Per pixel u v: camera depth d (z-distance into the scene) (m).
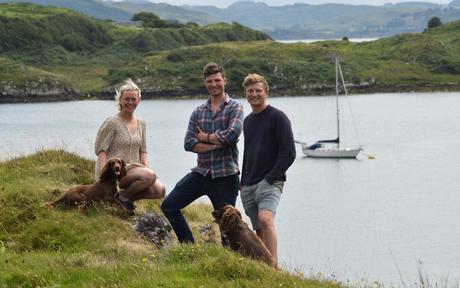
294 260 32.91
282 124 9.65
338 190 59.12
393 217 45.84
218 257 8.09
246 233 9.12
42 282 7.84
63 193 12.42
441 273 30.55
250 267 7.93
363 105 169.00
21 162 15.23
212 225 13.73
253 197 9.90
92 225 10.48
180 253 8.74
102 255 9.45
